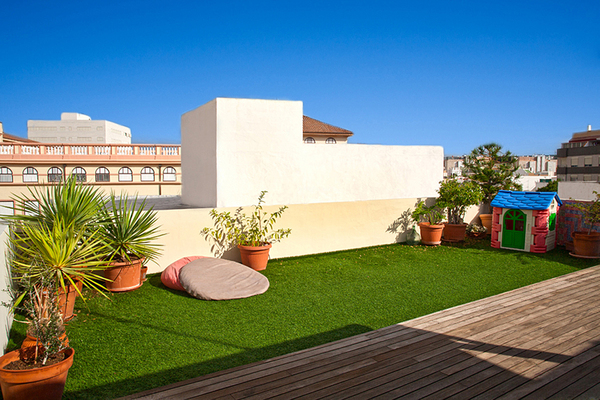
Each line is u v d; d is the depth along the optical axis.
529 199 11.66
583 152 61.62
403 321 6.16
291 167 11.58
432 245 12.28
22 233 6.87
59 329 4.03
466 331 5.43
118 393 4.03
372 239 12.22
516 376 4.17
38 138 71.69
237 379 4.12
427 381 4.07
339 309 6.68
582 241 10.49
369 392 3.86
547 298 6.89
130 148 38.56
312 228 11.10
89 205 6.86
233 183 10.70
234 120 10.62
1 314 4.71
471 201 12.55
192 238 9.30
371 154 13.27
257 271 8.96
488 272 9.20
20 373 3.47
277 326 5.90
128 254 7.74
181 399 3.73
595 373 4.23
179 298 7.12
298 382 4.05
